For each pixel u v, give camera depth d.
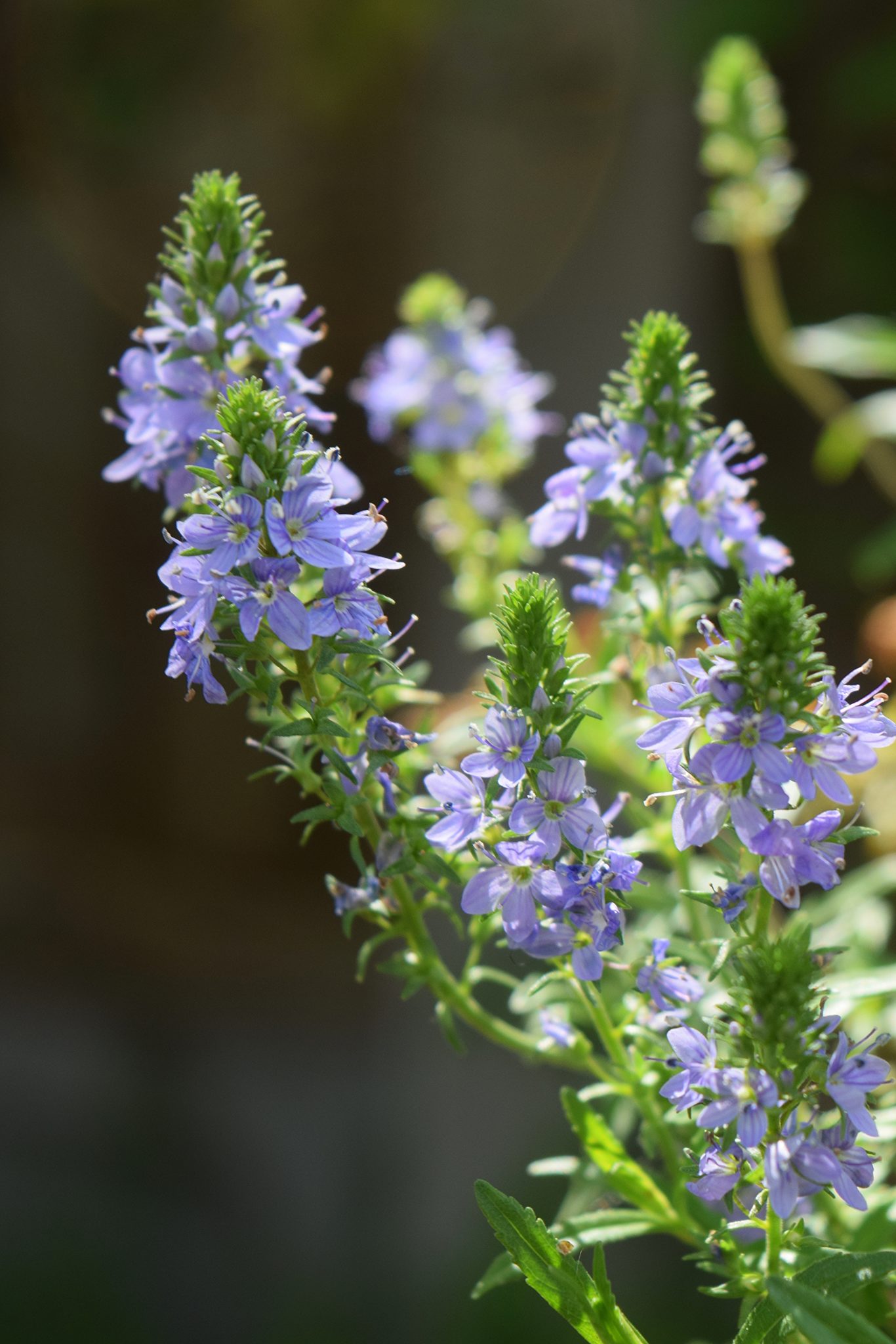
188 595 2.20
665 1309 7.11
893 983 2.72
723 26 9.19
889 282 9.77
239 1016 10.90
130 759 11.91
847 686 2.13
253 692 2.24
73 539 11.77
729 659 2.00
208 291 2.71
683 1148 2.73
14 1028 10.91
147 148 8.29
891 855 4.49
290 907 11.46
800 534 9.98
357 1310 8.23
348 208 8.37
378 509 2.20
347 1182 9.28
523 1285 7.43
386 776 2.46
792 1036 2.00
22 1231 9.18
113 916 11.55
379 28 8.09
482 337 4.64
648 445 2.78
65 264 11.07
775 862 2.05
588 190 8.59
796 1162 2.02
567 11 8.32
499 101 8.39
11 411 11.54
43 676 11.95
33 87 8.30
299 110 8.21
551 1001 2.86
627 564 2.93
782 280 9.98
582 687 2.26
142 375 2.83
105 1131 10.11
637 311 9.65
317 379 2.90
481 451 4.69
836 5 9.63
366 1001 10.65
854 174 9.89
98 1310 8.50
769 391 10.13
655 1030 2.62
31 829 11.94
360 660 2.39
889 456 5.94
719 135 5.41
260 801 11.59
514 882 2.21
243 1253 8.95
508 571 4.51
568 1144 8.44
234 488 2.11
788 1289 2.05
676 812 2.06
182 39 8.14
